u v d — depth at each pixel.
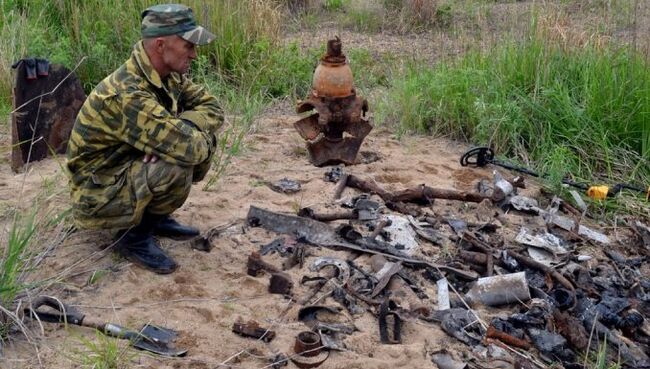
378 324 4.21
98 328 3.92
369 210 5.45
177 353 3.82
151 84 4.34
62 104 6.11
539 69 7.43
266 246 4.87
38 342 3.84
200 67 7.97
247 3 8.80
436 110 7.34
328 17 12.17
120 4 8.44
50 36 8.30
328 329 4.09
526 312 4.43
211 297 4.33
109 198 4.34
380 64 9.55
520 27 8.53
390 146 6.96
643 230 5.76
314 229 5.03
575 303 4.53
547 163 6.57
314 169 6.23
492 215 5.65
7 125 6.83
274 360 3.84
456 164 6.63
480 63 7.89
